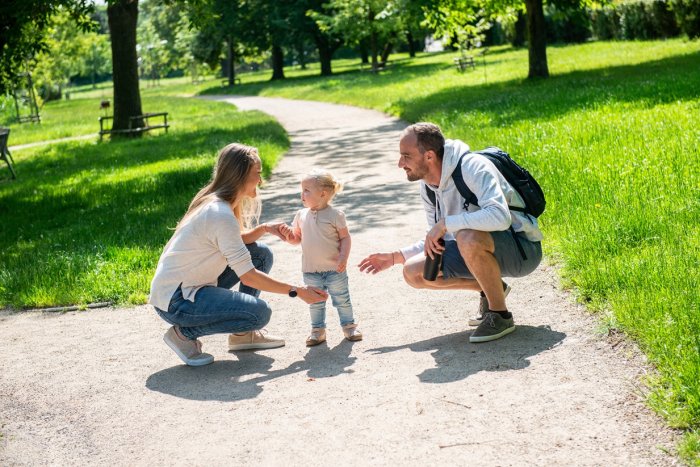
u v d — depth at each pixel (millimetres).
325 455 3801
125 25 25328
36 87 51531
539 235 5223
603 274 5602
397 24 47625
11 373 5418
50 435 4391
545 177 8883
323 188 5242
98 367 5395
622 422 3787
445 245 5297
